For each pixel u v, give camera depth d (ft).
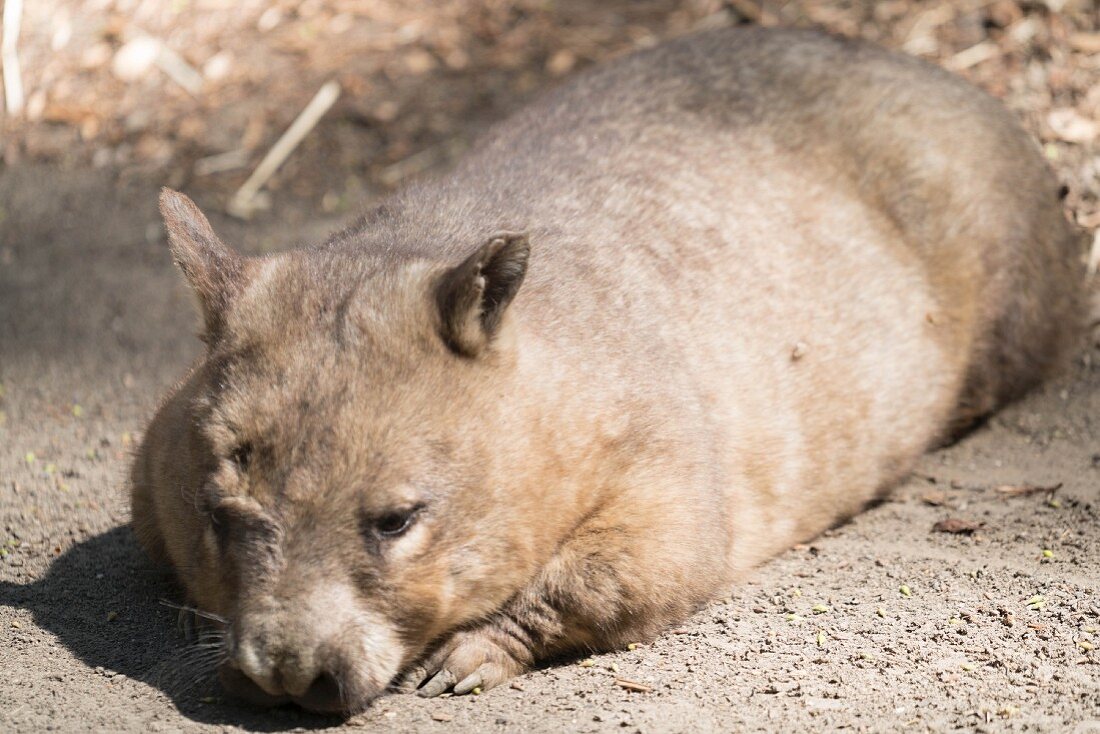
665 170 31.65
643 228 29.71
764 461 29.63
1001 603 26.50
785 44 36.96
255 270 25.07
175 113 50.78
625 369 26.03
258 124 50.21
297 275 24.67
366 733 22.47
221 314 24.30
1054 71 46.68
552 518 24.54
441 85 50.98
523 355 24.44
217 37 53.01
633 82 35.37
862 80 36.09
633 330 26.99
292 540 21.86
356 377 22.70
